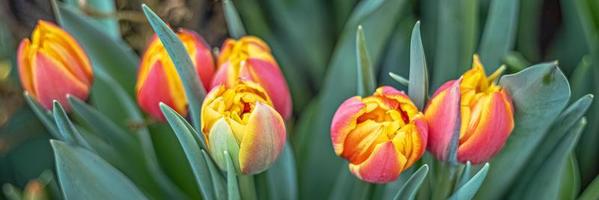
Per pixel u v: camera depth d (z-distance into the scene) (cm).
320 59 123
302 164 102
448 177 80
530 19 117
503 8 95
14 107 120
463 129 75
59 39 85
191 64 78
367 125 75
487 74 98
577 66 111
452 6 98
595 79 105
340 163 101
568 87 78
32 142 119
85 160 84
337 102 101
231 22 95
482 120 74
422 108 78
